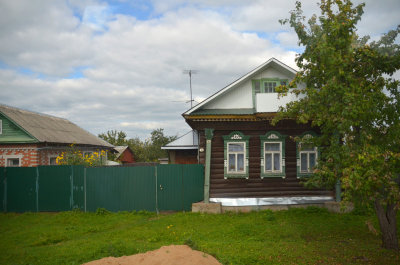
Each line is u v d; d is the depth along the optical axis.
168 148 21.98
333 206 13.66
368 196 8.11
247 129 14.94
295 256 7.96
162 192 14.52
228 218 12.69
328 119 8.55
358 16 8.90
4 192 15.38
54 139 21.72
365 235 10.17
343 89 8.01
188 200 14.51
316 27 9.09
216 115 14.30
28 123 21.64
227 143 14.92
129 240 9.68
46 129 22.83
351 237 9.95
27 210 15.19
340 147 8.41
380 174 7.44
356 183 7.20
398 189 7.47
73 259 7.85
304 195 14.86
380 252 8.28
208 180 14.15
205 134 14.73
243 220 12.33
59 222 13.00
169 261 6.47
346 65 8.34
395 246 8.56
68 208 14.95
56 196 15.06
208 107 15.18
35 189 15.20
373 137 8.27
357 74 8.91
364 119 8.07
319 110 8.97
